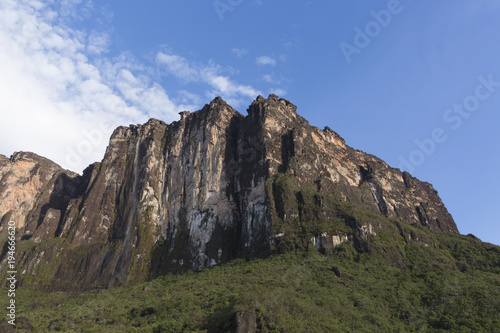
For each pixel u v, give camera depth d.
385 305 73.69
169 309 72.06
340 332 58.97
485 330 63.28
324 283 79.75
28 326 72.75
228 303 67.19
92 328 70.88
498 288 76.88
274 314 60.75
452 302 73.00
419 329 66.50
